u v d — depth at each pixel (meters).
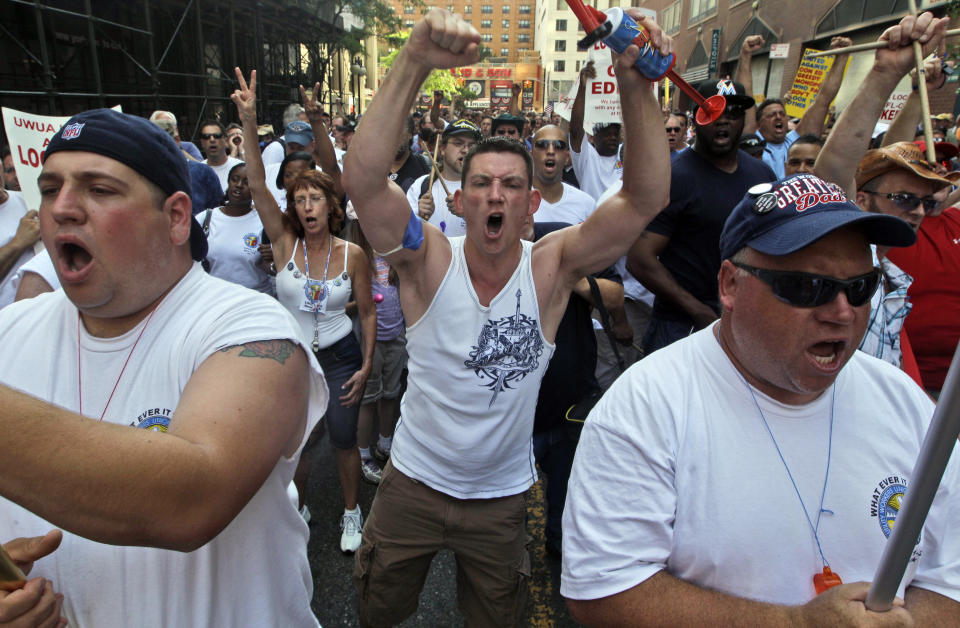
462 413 1.96
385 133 1.61
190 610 1.11
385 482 2.14
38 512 0.76
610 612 1.14
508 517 2.07
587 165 5.45
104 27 12.24
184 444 0.84
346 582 2.84
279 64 22.98
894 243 1.06
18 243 2.94
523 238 2.49
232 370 1.01
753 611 1.06
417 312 1.97
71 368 1.13
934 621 1.08
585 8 1.42
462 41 1.47
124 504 0.77
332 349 3.09
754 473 1.15
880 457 1.16
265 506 1.20
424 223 2.00
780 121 5.75
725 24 25.20
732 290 1.20
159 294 1.13
